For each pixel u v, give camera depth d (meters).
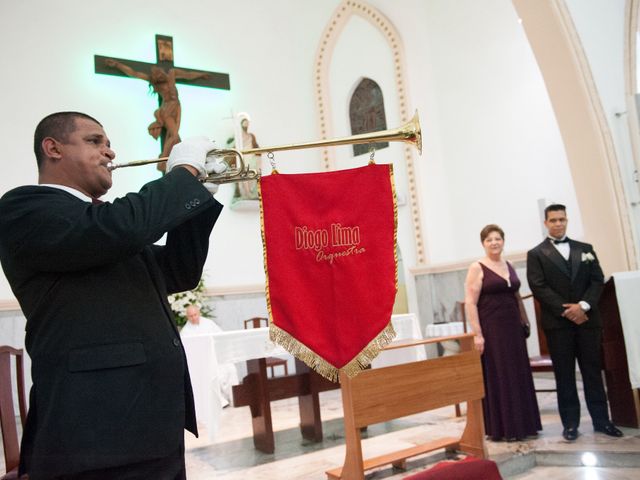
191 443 4.70
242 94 8.67
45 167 1.48
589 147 5.56
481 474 1.31
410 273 8.08
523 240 7.14
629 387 4.04
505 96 7.32
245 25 8.90
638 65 6.17
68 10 7.66
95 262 1.28
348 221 2.09
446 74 8.00
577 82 5.48
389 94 8.41
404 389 3.27
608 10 5.76
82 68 7.64
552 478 3.39
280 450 4.21
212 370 3.79
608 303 4.13
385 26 8.40
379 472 3.54
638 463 3.39
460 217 7.88
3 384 2.54
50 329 1.27
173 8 8.42
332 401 6.29
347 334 2.03
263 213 2.05
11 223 1.29
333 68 9.01
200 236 1.62
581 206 5.75
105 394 1.23
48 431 1.21
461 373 3.54
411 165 8.12
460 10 7.79
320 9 9.10
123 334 1.29
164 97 7.87
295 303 2.02
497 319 4.02
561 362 3.87
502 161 7.37
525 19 5.64
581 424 4.22
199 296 7.19
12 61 7.21
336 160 8.87
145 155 7.88
